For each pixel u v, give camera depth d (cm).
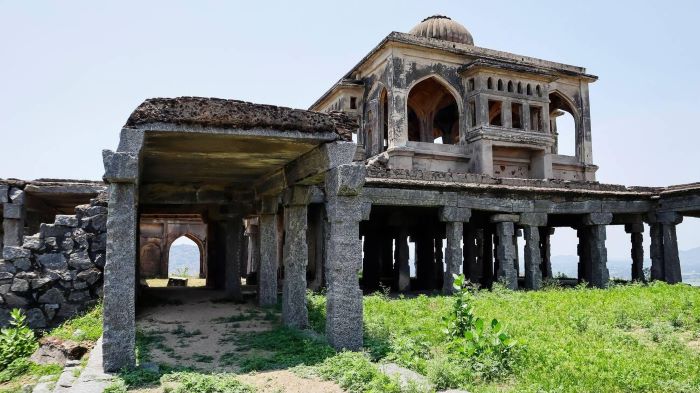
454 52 2245
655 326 941
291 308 1017
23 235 1492
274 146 884
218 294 1662
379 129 2277
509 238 1753
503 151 2259
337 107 2488
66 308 1175
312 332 952
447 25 2488
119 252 716
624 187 1992
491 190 1712
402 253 2047
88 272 1198
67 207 1892
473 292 1628
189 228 3142
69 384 664
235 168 1125
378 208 1922
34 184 1507
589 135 2562
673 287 1555
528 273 1792
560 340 830
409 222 2075
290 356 792
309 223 2147
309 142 848
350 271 836
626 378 614
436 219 2212
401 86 2148
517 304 1256
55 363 846
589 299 1305
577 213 1895
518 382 632
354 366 677
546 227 2556
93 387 627
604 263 1897
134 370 693
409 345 784
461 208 1680
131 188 730
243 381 663
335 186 830
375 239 2367
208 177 1272
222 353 834
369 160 2211
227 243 1506
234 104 774
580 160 2531
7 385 772
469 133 2197
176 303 1431
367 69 2388
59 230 1209
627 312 1070
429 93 2672
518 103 2245
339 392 614
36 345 955
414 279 2658
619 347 798
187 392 606
